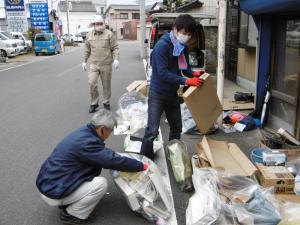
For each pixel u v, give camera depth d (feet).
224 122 21.15
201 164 13.57
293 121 18.33
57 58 78.38
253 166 13.05
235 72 35.96
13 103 30.22
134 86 25.52
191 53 29.14
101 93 33.96
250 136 19.49
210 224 10.18
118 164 11.44
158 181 11.98
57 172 11.33
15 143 19.67
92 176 11.77
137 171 11.87
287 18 18.76
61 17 243.40
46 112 26.63
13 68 58.44
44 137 20.63
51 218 12.21
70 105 28.81
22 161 17.08
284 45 19.38
